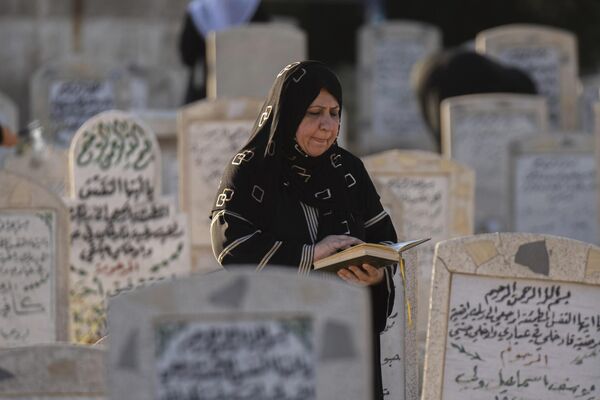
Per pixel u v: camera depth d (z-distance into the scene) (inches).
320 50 2010.3
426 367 457.4
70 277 661.3
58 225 599.8
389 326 494.6
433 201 703.7
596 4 1793.8
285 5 1996.8
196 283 335.3
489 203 979.3
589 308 452.1
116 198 681.6
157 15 1444.4
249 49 936.9
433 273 455.2
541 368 454.3
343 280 403.9
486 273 453.4
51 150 755.4
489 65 1027.3
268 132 396.8
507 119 976.9
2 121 972.6
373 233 420.2
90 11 1432.1
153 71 1328.7
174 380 335.3
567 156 933.2
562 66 1160.8
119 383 335.6
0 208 595.2
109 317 336.2
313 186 402.9
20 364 374.3
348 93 1893.5
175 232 685.9
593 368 452.4
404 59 1446.9
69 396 375.6
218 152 777.6
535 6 1811.0
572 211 933.8
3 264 598.5
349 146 1555.1
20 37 1418.6
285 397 335.9
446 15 1851.6
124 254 682.8
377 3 1852.9
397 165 703.7
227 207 395.9
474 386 455.8
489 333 455.2
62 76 1021.8
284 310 336.2
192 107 776.9
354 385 336.8
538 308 453.1
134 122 681.0
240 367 335.6
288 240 398.3
